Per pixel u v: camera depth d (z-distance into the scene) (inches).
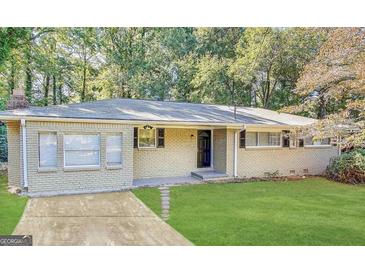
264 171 581.0
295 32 889.5
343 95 403.9
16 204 338.3
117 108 520.7
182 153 550.9
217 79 981.8
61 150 403.9
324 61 376.2
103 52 1067.3
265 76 1015.0
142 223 279.0
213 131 573.3
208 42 1039.0
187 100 1071.0
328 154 652.1
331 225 279.0
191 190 434.6
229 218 296.7
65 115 407.5
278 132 596.7
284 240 239.6
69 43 974.4
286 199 385.1
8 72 902.4
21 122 379.2
